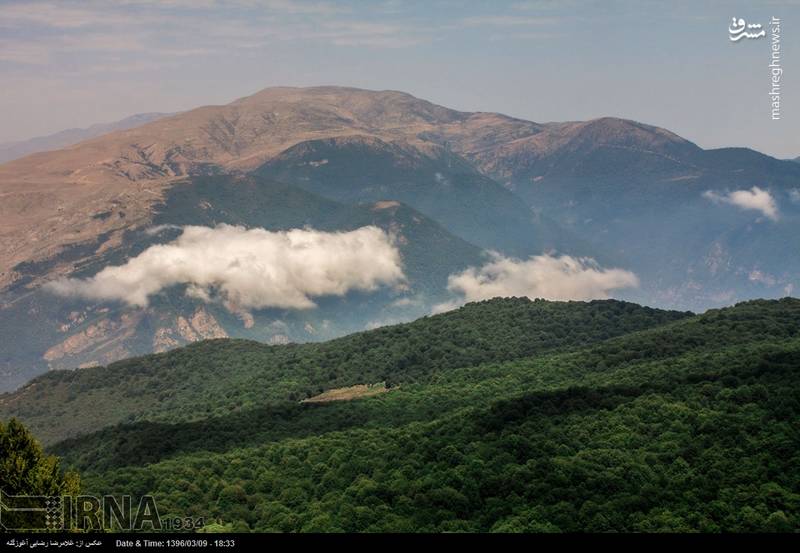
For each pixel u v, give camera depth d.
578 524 192.38
